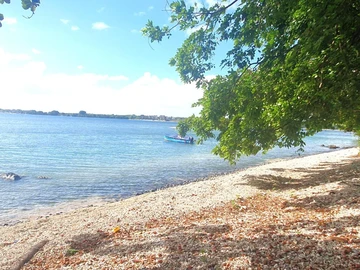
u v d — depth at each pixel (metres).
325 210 8.04
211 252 5.64
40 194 17.50
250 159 35.19
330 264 4.50
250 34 6.59
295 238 5.84
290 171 18.69
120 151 42.88
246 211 9.41
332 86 4.71
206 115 7.53
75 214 12.01
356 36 4.52
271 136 9.96
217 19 6.25
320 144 60.84
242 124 7.45
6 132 73.06
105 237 7.84
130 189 19.12
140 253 6.10
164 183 21.09
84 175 24.02
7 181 21.02
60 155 36.34
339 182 12.17
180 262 5.35
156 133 97.00
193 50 6.91
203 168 28.28
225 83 6.98
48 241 8.03
